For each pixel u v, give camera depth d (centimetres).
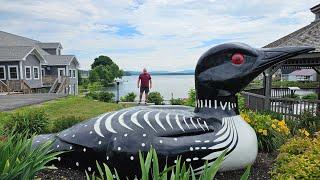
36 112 796
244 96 1345
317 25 1230
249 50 434
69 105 1702
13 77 3319
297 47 433
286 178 332
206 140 408
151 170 396
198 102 457
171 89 4625
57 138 457
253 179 431
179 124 418
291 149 410
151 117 430
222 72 438
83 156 431
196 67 455
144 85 1812
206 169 250
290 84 3077
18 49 3400
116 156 407
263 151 552
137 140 405
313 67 1381
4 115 1143
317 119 878
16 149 329
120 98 2580
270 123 563
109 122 438
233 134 427
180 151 399
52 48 4819
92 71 6512
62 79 3716
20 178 298
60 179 423
